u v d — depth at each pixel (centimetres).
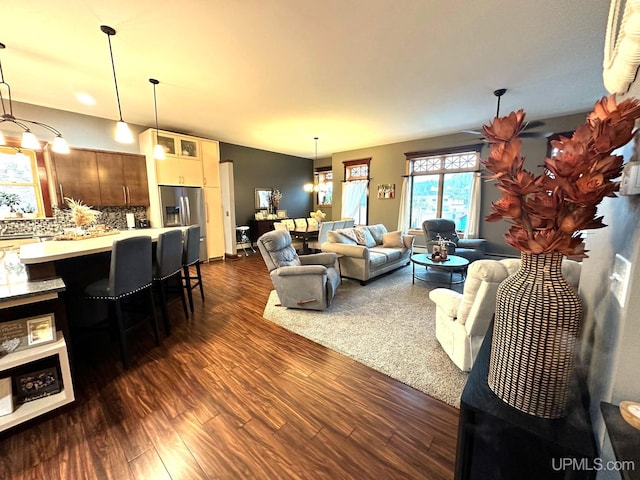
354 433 152
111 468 132
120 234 307
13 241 357
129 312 275
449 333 215
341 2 195
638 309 68
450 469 132
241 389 188
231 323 292
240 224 728
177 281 330
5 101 380
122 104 399
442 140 587
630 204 76
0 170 378
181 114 446
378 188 700
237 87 338
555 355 78
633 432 63
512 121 80
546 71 299
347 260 424
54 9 199
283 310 324
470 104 401
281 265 323
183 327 283
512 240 86
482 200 554
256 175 754
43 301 167
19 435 149
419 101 388
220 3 195
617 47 81
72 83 327
